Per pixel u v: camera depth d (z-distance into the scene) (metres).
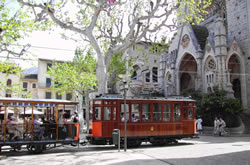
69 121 13.94
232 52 30.55
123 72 28.14
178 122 16.39
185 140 19.42
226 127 25.94
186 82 40.03
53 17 15.79
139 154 11.78
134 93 38.06
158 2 17.61
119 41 20.05
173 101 16.41
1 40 13.02
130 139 14.99
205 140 19.27
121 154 11.74
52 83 43.59
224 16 38.69
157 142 15.86
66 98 44.66
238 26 32.81
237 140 19.09
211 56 30.98
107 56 19.28
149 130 15.39
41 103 12.72
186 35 36.38
